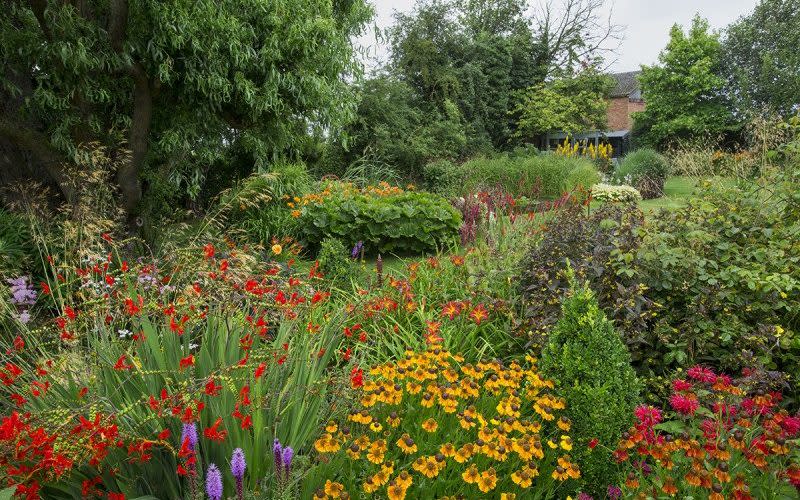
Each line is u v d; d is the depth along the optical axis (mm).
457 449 2281
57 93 6043
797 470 2025
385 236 7945
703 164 8789
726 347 3494
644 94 29547
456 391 2461
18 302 3773
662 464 2176
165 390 2043
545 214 6902
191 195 7543
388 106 17250
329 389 2596
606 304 3715
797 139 4500
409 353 2832
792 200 4121
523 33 27000
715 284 3619
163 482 2049
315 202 7926
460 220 7984
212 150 7688
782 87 26188
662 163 16125
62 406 2086
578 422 2639
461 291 4621
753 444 2174
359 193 9508
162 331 2527
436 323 3553
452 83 21516
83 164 5941
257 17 6973
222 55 6520
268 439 2121
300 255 7410
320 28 7262
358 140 16297
